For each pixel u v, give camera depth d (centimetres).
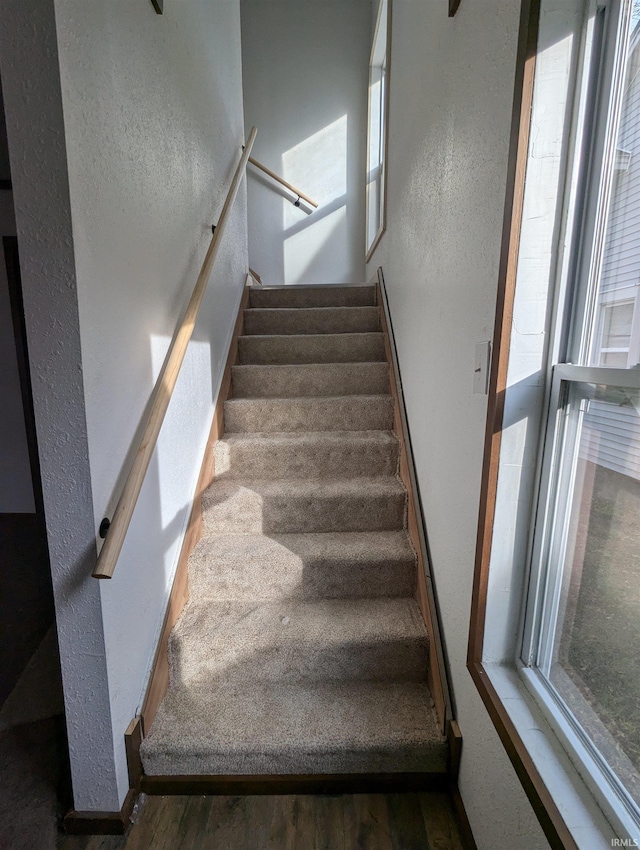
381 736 118
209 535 170
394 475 191
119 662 108
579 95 75
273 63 353
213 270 198
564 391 83
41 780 121
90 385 92
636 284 67
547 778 72
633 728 67
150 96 124
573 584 83
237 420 212
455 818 112
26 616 197
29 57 79
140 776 117
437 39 136
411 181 180
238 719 124
